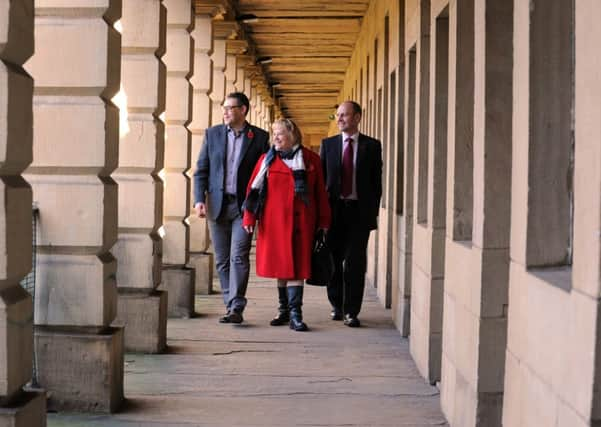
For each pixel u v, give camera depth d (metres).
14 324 3.66
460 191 4.89
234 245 7.95
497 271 4.15
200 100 11.05
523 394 3.33
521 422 3.36
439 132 5.72
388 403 5.34
